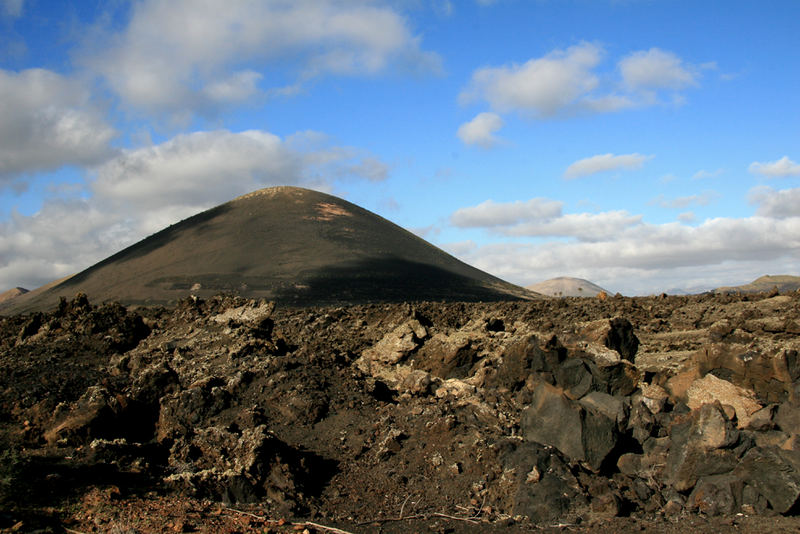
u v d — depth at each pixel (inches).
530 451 568.7
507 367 763.4
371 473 601.3
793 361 679.1
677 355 1073.5
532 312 1684.3
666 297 1865.2
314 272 6077.8
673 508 529.7
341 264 6363.2
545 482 539.2
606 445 571.2
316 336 1423.5
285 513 515.8
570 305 1756.9
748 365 701.3
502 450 580.4
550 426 591.8
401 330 1000.2
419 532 490.3
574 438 574.2
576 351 718.5
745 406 638.5
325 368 829.2
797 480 507.2
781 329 1042.1
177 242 7229.3
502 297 6190.9
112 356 984.3
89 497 501.4
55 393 788.0
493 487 557.0
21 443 644.1
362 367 982.4
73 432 637.3
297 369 795.4
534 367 732.0
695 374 731.4
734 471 534.9
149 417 710.5
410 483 581.9
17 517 453.1
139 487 537.0
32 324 1186.6
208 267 6328.7
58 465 560.7
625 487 558.3
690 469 543.8
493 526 503.8
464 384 767.7
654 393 684.7
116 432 664.4
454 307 1888.5
